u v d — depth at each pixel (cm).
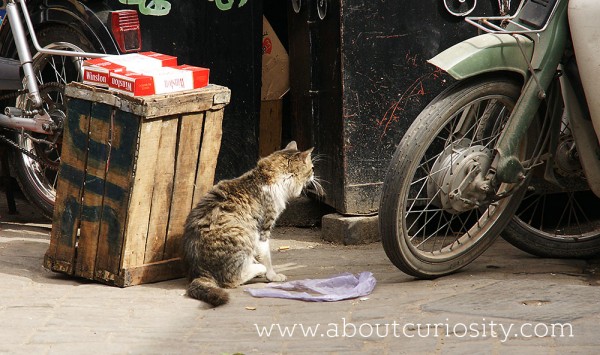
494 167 518
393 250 516
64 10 658
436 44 646
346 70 629
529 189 594
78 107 546
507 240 583
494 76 519
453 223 682
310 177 586
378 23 630
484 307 465
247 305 503
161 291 534
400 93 644
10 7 648
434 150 643
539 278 540
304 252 635
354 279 531
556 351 400
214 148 567
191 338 449
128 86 523
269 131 714
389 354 414
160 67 561
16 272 568
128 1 658
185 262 546
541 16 512
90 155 543
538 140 536
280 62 704
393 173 506
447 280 534
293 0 665
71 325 467
